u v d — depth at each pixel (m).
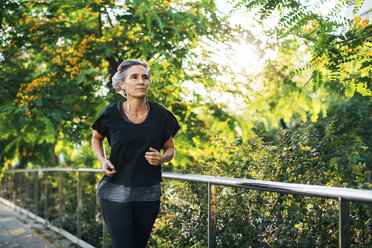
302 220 2.13
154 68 4.87
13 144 8.71
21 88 5.70
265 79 5.15
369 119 3.17
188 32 5.39
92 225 4.78
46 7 5.73
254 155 3.10
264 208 2.39
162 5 5.27
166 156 2.28
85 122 5.68
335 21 2.14
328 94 2.55
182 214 3.10
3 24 5.40
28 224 7.59
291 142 3.07
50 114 5.41
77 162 5.39
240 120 5.00
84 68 5.56
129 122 2.23
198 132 5.46
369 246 1.74
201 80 5.37
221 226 2.67
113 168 2.21
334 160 2.86
